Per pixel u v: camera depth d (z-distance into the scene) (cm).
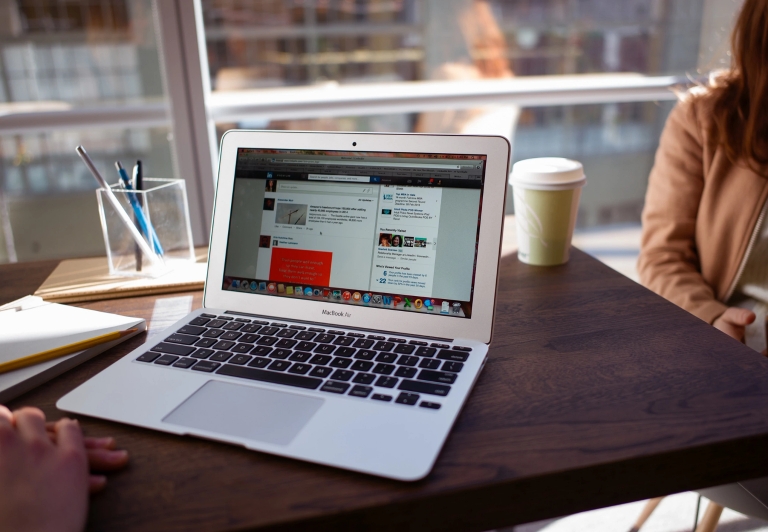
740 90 111
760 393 56
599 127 224
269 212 75
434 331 67
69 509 42
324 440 49
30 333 71
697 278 114
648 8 268
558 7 300
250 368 61
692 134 121
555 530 133
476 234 67
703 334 69
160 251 93
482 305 66
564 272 92
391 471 45
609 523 135
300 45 310
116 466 48
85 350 67
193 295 87
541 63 310
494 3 304
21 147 186
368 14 307
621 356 65
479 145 68
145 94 191
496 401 57
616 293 83
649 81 211
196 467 48
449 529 45
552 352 66
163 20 169
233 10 295
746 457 50
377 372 59
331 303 72
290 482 46
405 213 70
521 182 90
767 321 112
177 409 55
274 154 76
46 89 186
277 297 74
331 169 73
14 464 44
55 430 50
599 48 294
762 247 112
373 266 70
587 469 47
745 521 132
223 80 303
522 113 216
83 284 90
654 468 48
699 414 53
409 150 70
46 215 196
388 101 192
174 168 196
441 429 50
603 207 253
